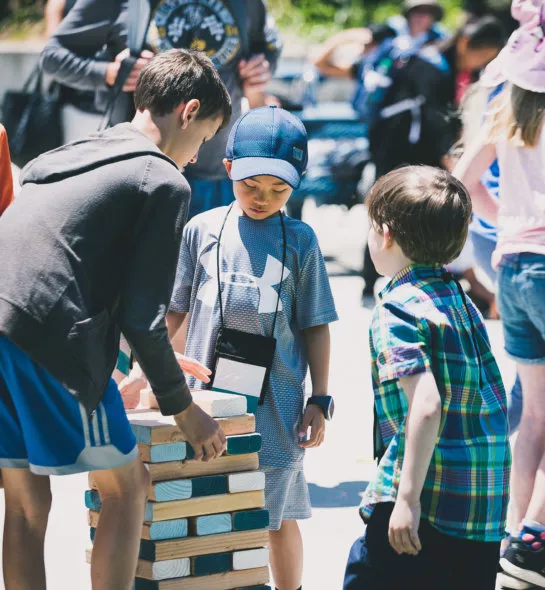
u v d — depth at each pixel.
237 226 7.12
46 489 6.26
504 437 6.03
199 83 6.34
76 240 5.79
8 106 11.67
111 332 5.93
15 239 5.82
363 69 16.59
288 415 7.03
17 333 5.66
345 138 20.70
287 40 40.53
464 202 6.17
